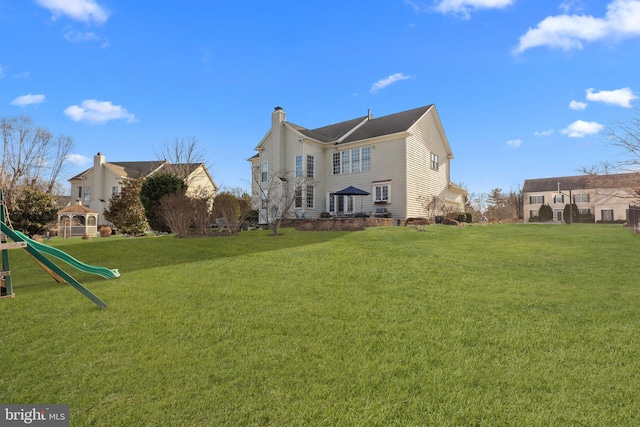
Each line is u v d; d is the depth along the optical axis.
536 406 2.40
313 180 23.20
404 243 10.78
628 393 2.54
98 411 2.43
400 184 20.69
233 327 4.03
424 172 22.80
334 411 2.38
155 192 17.22
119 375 2.93
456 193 28.14
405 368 2.98
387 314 4.43
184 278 6.59
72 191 38.28
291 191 22.11
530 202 51.31
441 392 2.60
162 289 5.79
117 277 6.70
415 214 21.23
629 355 3.17
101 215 35.34
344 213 22.70
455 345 3.45
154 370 3.01
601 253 8.84
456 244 10.65
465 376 2.83
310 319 4.27
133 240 12.27
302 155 23.08
